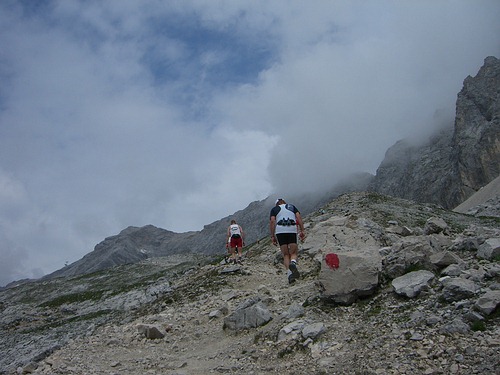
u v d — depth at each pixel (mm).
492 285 9031
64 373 10164
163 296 24875
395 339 8297
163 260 123500
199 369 9547
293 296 13641
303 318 10594
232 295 17578
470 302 8586
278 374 8312
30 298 97625
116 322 22094
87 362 11242
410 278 10523
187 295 22078
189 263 96812
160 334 13453
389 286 10844
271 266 25766
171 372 9508
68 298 74500
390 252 12422
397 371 7148
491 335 7469
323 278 11195
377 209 41531
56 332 48531
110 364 10883
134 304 58781
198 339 12727
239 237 28156
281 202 13789
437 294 9664
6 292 107062
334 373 7695
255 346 10227
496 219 43688
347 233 15977
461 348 7316
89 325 48531
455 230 19859
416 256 11250
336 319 10211
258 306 12336
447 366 6930
